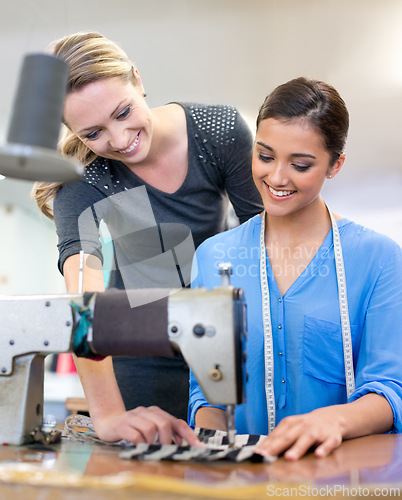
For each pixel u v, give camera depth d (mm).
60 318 1176
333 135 1425
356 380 1459
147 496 711
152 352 1161
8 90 5180
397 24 4301
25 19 4309
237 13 4207
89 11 4188
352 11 4188
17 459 964
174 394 1914
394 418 1288
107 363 1341
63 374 5762
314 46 4625
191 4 4082
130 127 1490
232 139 1853
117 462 946
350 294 1551
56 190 1723
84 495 726
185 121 1817
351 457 995
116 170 1777
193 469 892
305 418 1111
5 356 1177
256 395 1543
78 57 1413
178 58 4809
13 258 8430
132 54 4762
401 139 6254
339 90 5383
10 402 1162
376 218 9250
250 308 1609
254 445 1103
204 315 1126
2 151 835
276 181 1427
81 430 1394
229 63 4879
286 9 4160
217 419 1445
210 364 1118
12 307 1196
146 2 4059
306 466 915
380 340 1465
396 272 1533
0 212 8414
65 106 1426
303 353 1528
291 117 1386
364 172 7156
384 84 5207
